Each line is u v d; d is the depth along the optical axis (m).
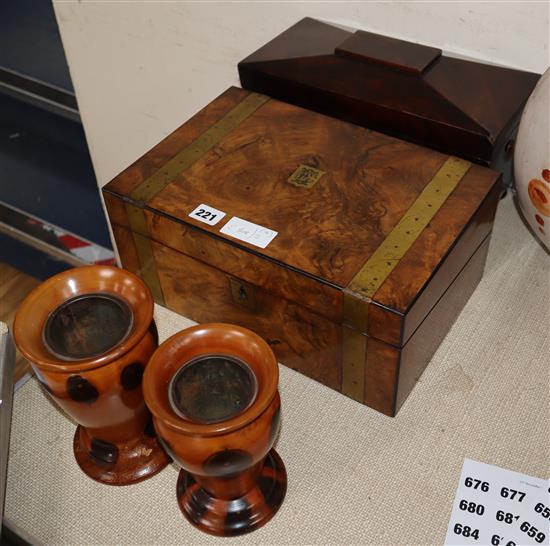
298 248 0.77
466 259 0.83
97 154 1.65
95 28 1.38
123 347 0.66
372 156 0.88
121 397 0.69
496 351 0.86
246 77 1.04
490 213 0.86
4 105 1.71
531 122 0.80
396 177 0.85
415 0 1.03
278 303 0.80
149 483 0.77
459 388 0.83
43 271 2.05
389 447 0.79
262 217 0.81
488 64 0.98
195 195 0.84
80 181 1.76
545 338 0.87
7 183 1.90
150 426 0.78
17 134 1.75
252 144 0.91
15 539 0.76
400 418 0.81
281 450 0.79
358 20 1.10
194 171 0.87
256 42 1.22
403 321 0.70
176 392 0.65
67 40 1.44
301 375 0.86
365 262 0.75
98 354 0.66
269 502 0.73
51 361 0.65
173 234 0.83
